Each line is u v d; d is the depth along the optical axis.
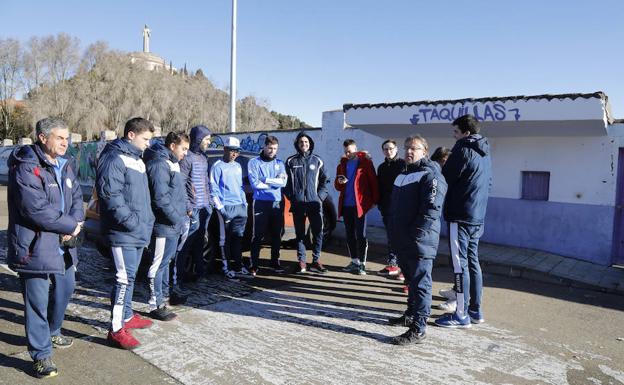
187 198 5.15
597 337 4.45
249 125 60.69
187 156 5.26
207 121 59.22
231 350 3.88
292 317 4.72
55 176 3.43
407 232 4.17
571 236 7.59
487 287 6.16
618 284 6.08
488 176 4.57
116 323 3.87
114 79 58.09
